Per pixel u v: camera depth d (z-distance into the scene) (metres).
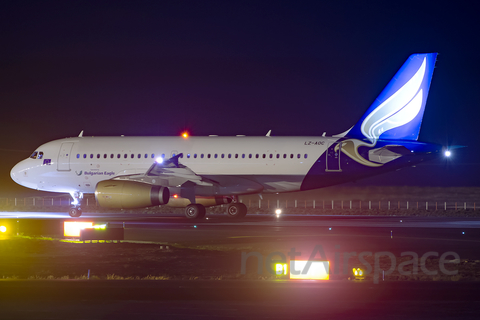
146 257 74.88
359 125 137.25
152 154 144.38
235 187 140.62
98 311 43.50
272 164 138.00
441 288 51.69
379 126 135.75
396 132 134.75
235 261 71.69
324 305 45.34
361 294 49.12
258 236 98.56
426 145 133.12
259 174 138.75
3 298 48.12
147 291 50.56
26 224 124.62
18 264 69.50
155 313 42.81
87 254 77.44
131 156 145.50
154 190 131.50
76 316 42.00
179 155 139.25
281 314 42.44
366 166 134.75
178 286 53.00
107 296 48.84
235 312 43.06
